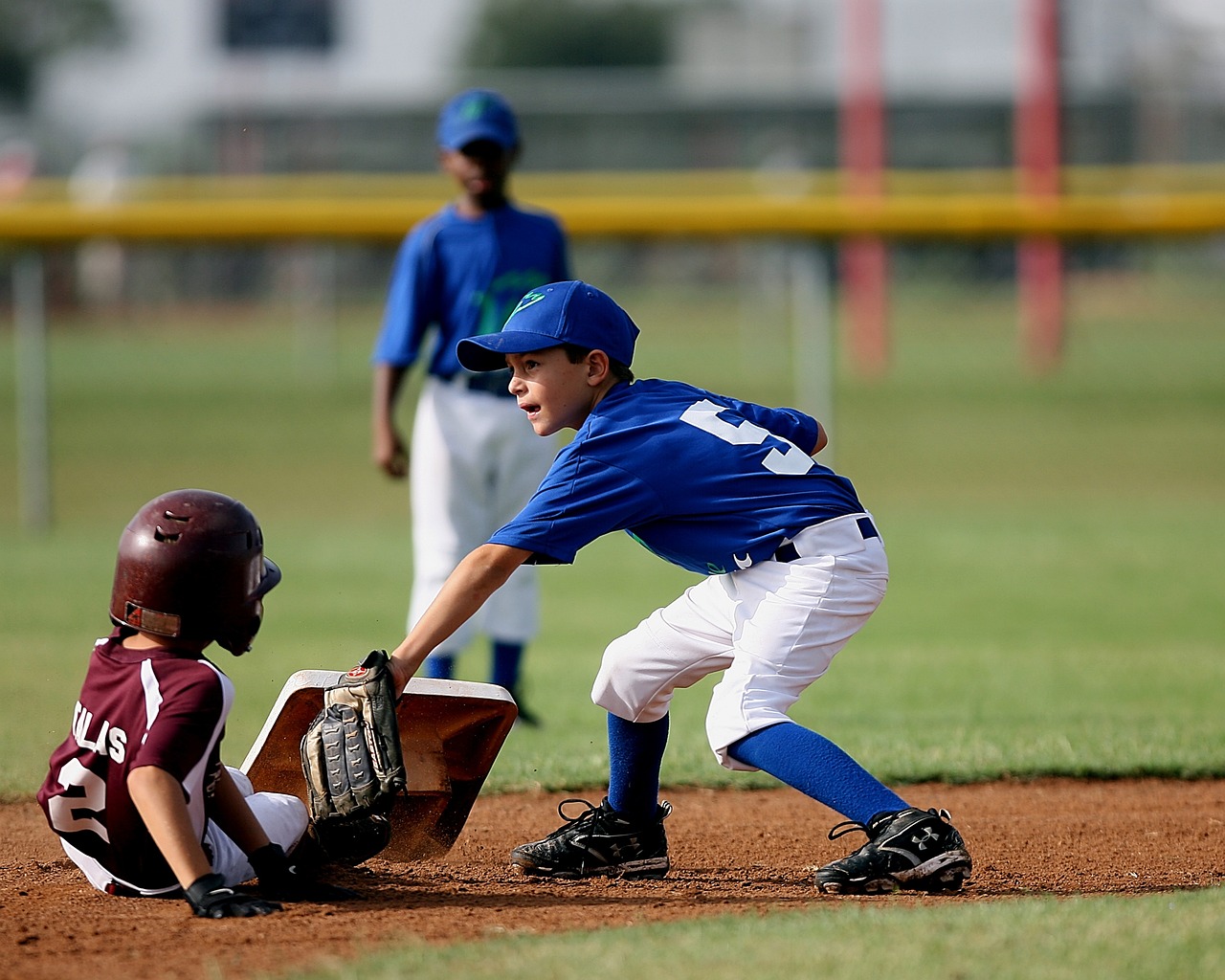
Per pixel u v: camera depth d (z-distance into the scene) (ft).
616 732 42.78
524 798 55.36
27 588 106.32
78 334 293.64
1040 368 248.93
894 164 261.03
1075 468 178.19
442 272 68.23
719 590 40.91
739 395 210.79
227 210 136.98
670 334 277.64
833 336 272.51
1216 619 97.91
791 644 39.11
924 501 158.51
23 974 31.78
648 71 499.51
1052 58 227.20
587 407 41.24
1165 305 312.50
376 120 224.74
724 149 244.63
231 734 65.41
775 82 253.44
